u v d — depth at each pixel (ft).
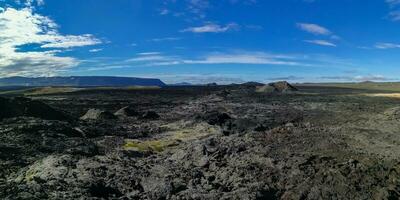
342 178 106.52
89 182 98.43
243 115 283.18
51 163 114.62
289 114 282.36
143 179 108.37
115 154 140.56
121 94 534.37
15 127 165.17
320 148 143.54
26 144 144.15
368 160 123.34
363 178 107.04
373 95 488.85
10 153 131.03
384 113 237.86
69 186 94.38
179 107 362.74
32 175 104.88
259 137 165.37
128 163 126.31
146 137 198.18
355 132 179.11
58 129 175.73
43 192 86.12
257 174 112.98
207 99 450.71
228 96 490.49
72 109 328.08
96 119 253.65
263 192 99.55
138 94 535.19
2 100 209.56
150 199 95.61
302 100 409.69
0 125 172.24
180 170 119.44
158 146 165.58
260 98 452.35
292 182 106.52
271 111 306.14
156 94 545.44
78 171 109.40
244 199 94.53
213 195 96.89
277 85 615.57
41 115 215.72
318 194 99.60
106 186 99.96
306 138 161.79
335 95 494.18
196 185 105.81
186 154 137.59
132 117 273.13
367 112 271.28
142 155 145.69
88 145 153.99
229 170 116.88
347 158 127.75
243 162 123.54
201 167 123.85
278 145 146.92
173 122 252.42
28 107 214.69
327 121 230.89
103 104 375.86
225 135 191.72
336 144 151.02
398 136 169.48
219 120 247.29
